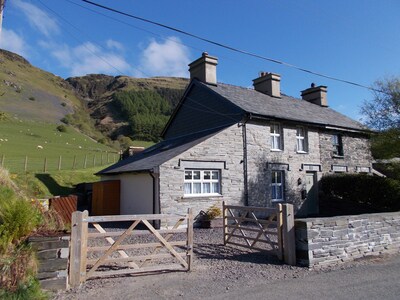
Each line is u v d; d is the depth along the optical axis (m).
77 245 6.29
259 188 17.14
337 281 6.53
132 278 6.77
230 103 17.44
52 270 5.91
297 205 18.58
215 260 8.37
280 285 6.33
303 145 19.75
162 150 18.28
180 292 5.96
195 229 13.98
